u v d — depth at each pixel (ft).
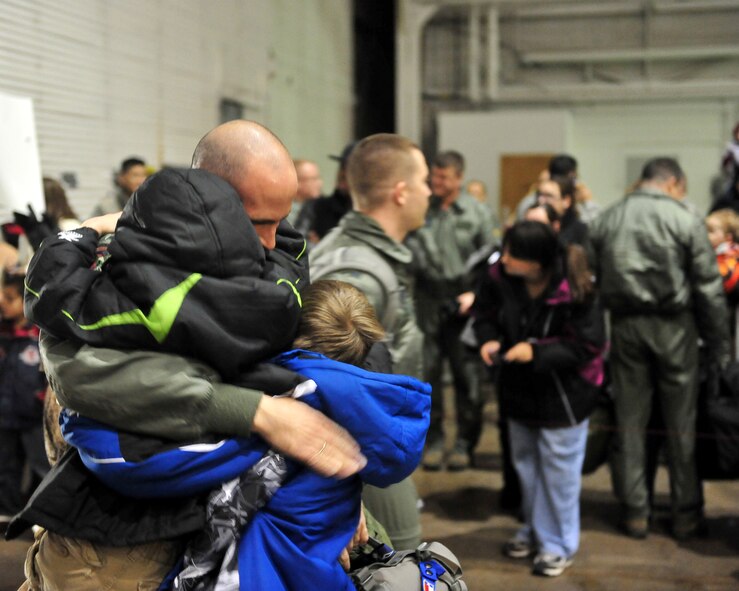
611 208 11.63
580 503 13.12
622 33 27.89
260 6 21.01
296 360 4.08
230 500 3.86
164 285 3.66
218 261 3.72
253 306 3.72
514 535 11.76
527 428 10.69
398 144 6.88
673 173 11.49
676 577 10.47
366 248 6.60
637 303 11.18
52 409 4.91
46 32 12.12
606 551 11.29
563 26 28.25
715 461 11.42
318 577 3.96
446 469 14.84
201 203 3.74
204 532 3.91
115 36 14.17
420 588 4.59
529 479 10.79
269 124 21.76
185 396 3.67
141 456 3.72
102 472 3.77
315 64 25.45
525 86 28.63
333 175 27.35
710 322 11.02
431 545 4.93
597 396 10.21
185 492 3.80
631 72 27.96
